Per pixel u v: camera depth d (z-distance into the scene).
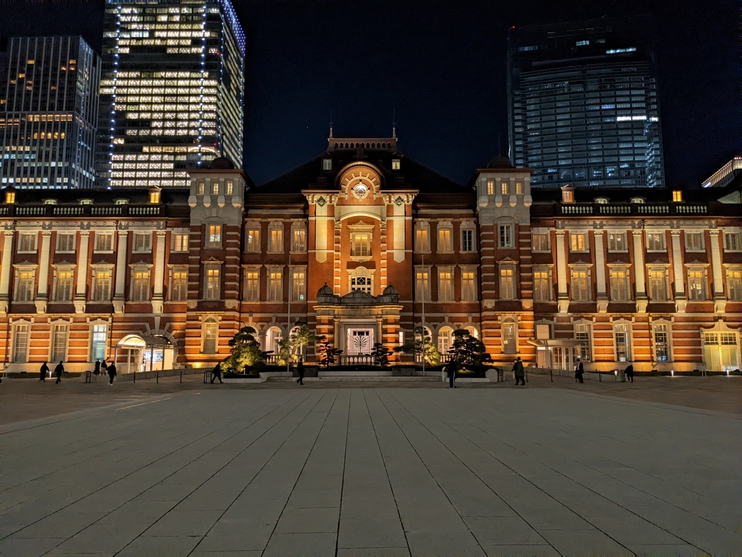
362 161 59.94
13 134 195.62
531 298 58.22
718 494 9.65
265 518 8.45
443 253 60.50
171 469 11.70
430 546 7.32
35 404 26.47
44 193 65.12
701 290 60.12
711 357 59.59
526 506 8.98
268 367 50.09
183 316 59.81
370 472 11.36
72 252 60.94
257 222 60.84
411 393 32.16
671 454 13.12
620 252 60.56
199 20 198.38
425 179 65.12
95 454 13.37
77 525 8.16
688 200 64.25
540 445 14.38
